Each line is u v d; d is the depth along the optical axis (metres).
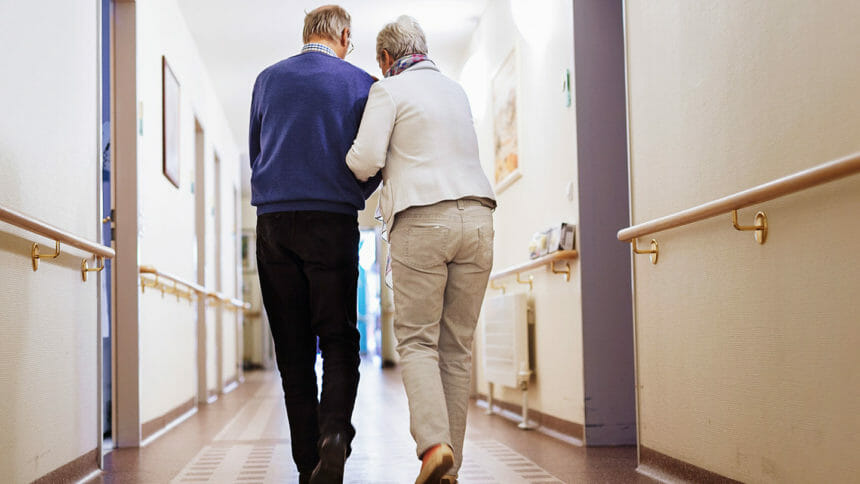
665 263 3.05
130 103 4.72
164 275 4.97
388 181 2.54
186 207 6.74
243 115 10.28
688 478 2.85
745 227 2.33
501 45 6.10
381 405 6.85
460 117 2.59
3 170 2.54
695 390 2.79
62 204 3.16
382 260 14.98
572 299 4.34
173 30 6.16
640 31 3.30
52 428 2.95
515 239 5.76
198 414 6.50
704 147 2.71
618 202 4.24
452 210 2.49
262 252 2.62
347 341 2.55
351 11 6.59
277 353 2.66
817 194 2.04
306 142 2.54
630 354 4.17
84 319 3.40
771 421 2.27
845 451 1.93
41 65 2.93
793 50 2.16
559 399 4.59
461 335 2.62
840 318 1.95
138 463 3.79
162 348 5.43
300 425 2.63
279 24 6.87
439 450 2.30
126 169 4.70
